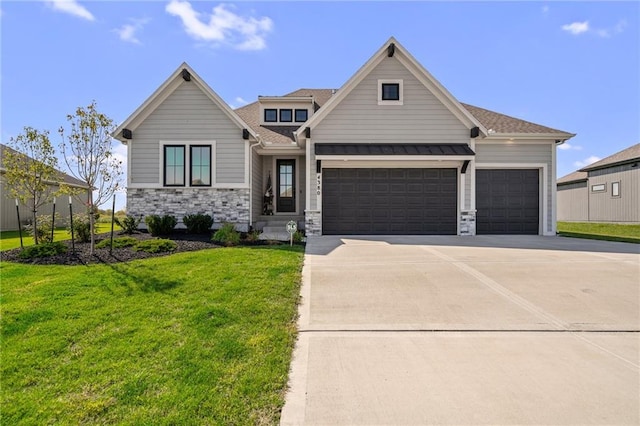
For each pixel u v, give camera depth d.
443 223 13.94
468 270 7.21
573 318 4.76
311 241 11.59
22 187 10.00
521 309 5.09
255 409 2.79
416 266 7.58
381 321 4.66
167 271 6.85
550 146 14.29
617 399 2.92
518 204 14.38
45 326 4.34
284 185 16.75
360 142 13.80
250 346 3.85
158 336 4.06
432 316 4.83
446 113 13.88
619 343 4.04
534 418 2.68
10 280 6.39
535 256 8.74
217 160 13.76
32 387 3.12
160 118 13.71
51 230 10.68
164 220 12.15
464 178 13.76
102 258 8.15
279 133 16.53
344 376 3.29
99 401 2.88
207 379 3.19
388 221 13.91
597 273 6.99
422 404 2.86
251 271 6.86
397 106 13.82
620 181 23.73
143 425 2.58
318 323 4.58
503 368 3.44
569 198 29.25
